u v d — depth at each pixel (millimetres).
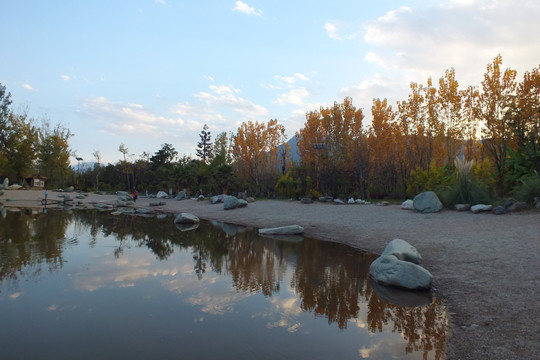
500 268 7867
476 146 28797
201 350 4855
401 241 9656
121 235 16547
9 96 56844
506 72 20953
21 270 9508
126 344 5059
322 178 29312
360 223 16531
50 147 69500
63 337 5312
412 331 5457
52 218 24172
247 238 15562
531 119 18719
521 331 4934
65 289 7797
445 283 7652
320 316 6203
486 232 11477
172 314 6293
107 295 7395
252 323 5875
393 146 31953
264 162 44125
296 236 15820
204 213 26688
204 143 83875
